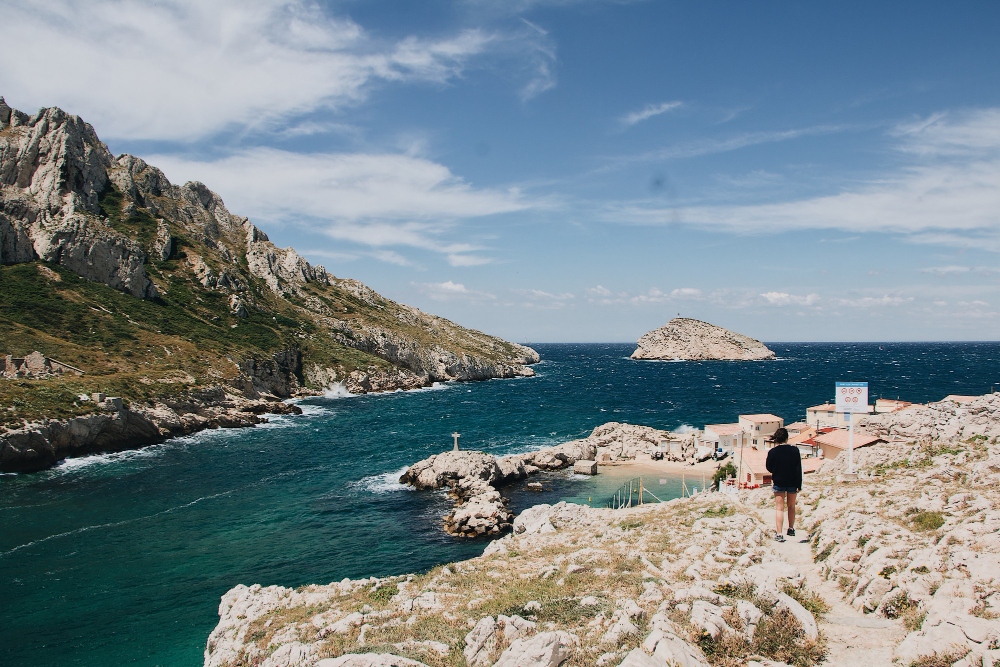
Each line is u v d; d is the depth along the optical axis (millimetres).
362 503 54812
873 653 10398
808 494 23672
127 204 148375
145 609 32656
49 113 134000
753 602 12281
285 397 132625
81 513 49375
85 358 88875
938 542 14438
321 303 183750
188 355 106188
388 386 156875
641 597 14555
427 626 16219
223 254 168375
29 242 110188
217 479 62156
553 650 11797
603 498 58875
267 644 18359
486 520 47188
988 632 9367
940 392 137875
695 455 75938
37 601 33406
